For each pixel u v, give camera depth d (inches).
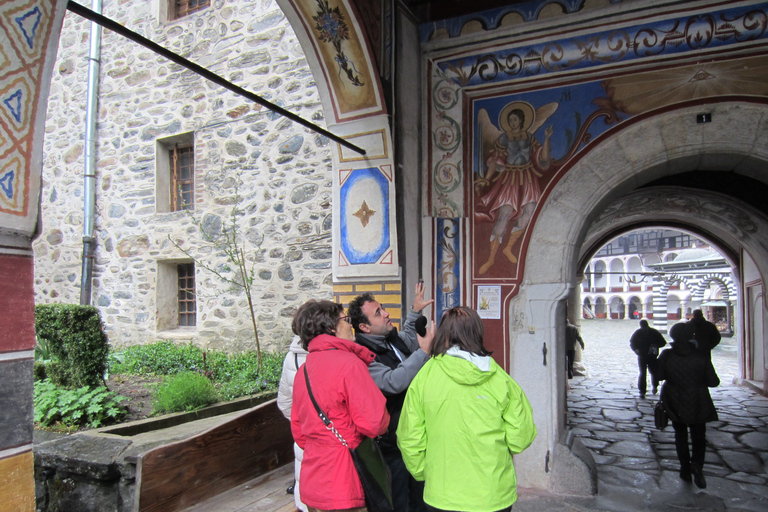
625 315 1758.1
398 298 166.7
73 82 333.7
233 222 267.1
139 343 302.2
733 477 195.5
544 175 171.2
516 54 174.7
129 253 309.3
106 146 320.2
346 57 158.6
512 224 174.2
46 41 69.5
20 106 67.2
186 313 306.5
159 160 304.5
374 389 87.2
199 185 285.7
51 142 339.6
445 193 182.4
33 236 69.5
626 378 447.8
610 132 163.5
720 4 151.6
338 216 173.5
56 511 135.0
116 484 128.2
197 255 285.1
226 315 273.1
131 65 312.2
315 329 94.7
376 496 86.4
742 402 336.8
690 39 154.7
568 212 168.1
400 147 171.6
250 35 273.1
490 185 177.5
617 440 246.5
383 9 163.8
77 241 326.0
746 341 409.1
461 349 89.4
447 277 180.1
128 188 311.6
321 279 247.6
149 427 163.0
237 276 270.8
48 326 182.5
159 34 302.2
